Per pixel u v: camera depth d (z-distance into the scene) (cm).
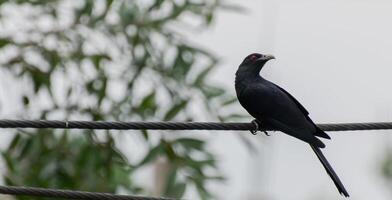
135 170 1670
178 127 1162
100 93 1722
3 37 1755
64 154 1733
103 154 1712
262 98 1273
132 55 1727
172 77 1688
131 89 1720
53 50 1755
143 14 1722
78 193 1118
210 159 1655
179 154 1652
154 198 1105
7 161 1692
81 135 1722
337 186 1161
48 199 1578
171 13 1711
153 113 1688
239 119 1634
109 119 1712
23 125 1170
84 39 1752
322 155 1184
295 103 1283
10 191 1128
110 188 1728
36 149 1733
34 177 1733
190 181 1653
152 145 1648
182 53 1702
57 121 1165
